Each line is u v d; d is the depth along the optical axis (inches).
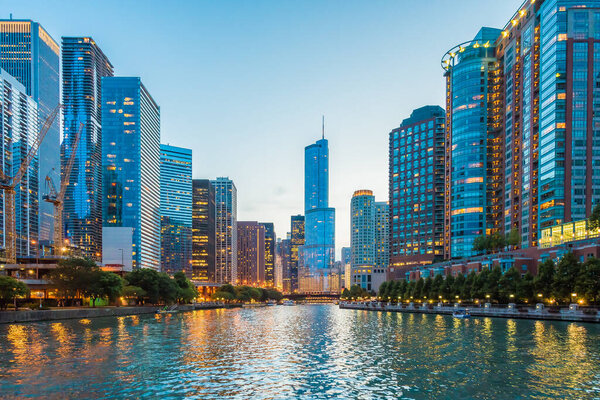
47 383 1838.1
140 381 1872.5
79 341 3095.5
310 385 1803.6
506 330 3558.1
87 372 2043.6
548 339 2942.9
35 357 2427.4
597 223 5027.1
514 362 2201.0
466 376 1927.9
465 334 3358.8
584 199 7150.6
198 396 1653.5
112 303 7126.0
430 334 3444.9
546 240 6963.6
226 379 1910.7
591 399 1587.1
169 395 1665.8
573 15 7377.0
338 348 2797.7
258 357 2464.3
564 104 7322.8
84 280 5802.2
